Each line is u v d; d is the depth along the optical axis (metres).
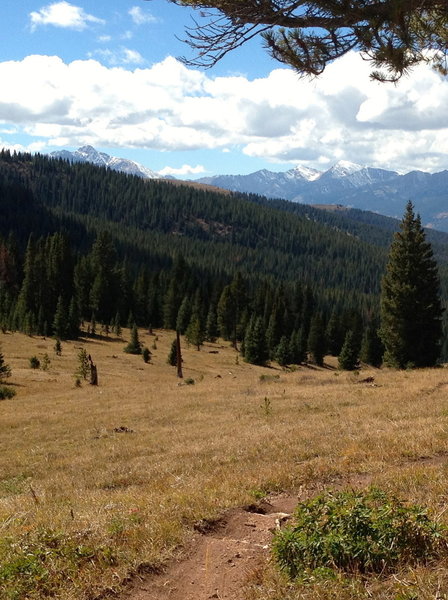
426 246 41.41
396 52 5.52
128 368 62.69
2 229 182.88
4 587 5.61
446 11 5.43
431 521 5.49
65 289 105.50
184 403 27.30
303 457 12.14
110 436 20.16
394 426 14.65
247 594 5.12
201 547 6.73
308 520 5.78
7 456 18.22
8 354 62.97
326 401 22.89
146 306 119.00
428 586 4.45
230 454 13.73
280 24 5.48
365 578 4.95
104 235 110.56
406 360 42.69
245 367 77.75
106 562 6.16
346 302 162.62
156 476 12.67
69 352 70.38
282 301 112.62
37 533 7.12
